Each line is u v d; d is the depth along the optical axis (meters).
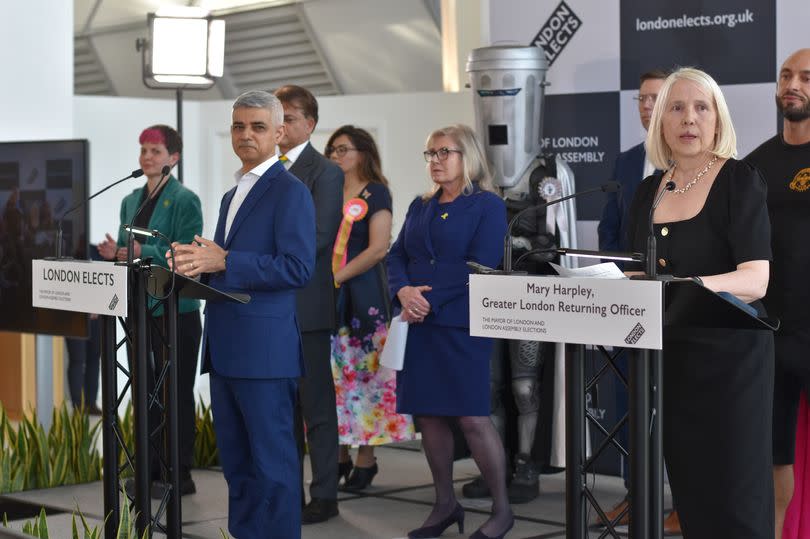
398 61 9.72
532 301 2.76
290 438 4.00
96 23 11.64
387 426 5.42
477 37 7.86
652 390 2.78
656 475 2.77
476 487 5.21
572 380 2.87
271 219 3.97
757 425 3.04
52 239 5.66
